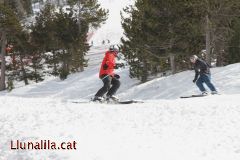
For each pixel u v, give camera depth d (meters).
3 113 17.38
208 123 16.31
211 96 25.91
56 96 61.84
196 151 12.32
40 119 16.19
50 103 20.28
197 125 16.02
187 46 53.31
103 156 11.45
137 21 57.94
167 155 11.80
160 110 19.09
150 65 61.31
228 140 13.65
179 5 50.75
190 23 51.31
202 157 11.70
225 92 36.84
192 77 45.72
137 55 59.41
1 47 69.25
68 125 15.34
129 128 15.40
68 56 71.44
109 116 17.50
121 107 19.86
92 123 15.93
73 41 70.38
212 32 53.94
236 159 11.54
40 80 71.94
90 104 20.44
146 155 11.73
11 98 22.38
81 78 68.50
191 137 14.11
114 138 13.68
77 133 14.12
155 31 53.06
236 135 14.29
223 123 16.25
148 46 55.94
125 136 14.05
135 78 64.19
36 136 13.56
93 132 14.43
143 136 14.17
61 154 11.57
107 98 22.53
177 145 13.00
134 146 12.70
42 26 71.12
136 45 57.28
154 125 16.00
